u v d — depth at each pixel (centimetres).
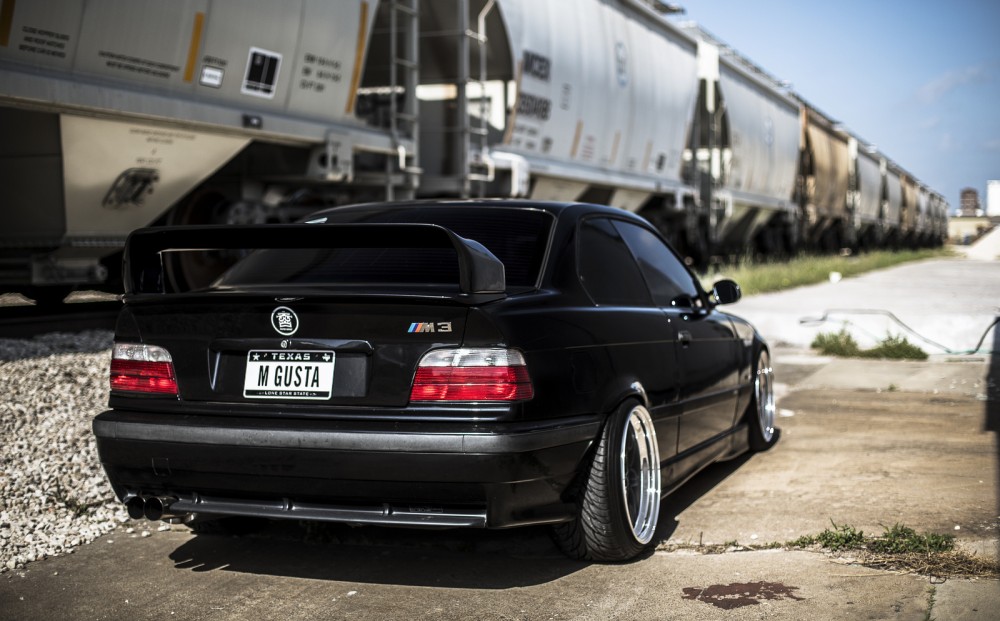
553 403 313
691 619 292
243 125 859
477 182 1227
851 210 3847
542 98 1328
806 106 3291
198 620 300
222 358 322
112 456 327
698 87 2100
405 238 304
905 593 304
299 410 308
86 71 726
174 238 332
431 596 319
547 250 362
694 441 434
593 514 336
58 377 633
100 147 768
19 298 923
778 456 532
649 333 390
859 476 471
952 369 845
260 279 378
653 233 470
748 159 2447
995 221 10800
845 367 878
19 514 405
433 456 293
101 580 339
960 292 1574
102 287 1030
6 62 670
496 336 300
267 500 317
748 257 2464
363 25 992
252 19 845
